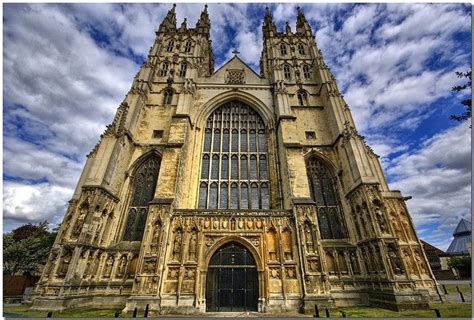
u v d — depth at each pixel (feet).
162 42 156.97
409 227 92.53
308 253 77.36
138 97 118.52
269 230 82.99
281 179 104.12
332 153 111.65
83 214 80.94
